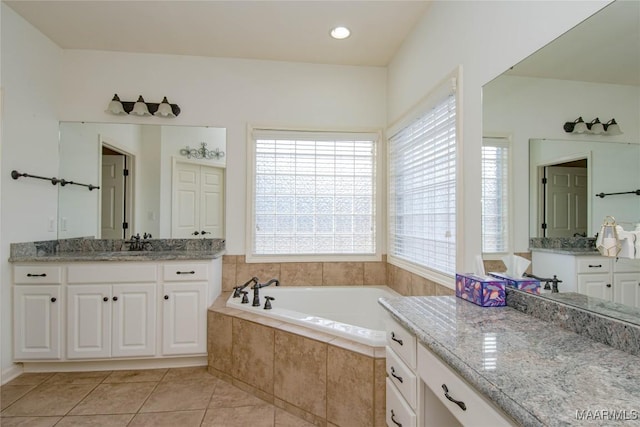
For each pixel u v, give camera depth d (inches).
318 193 126.0
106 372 98.7
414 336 48.0
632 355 36.6
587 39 44.9
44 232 108.3
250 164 122.5
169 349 99.4
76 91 116.6
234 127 122.3
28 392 87.3
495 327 46.3
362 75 127.0
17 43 96.2
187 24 101.0
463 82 73.8
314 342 74.8
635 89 38.9
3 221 92.8
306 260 124.2
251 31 104.4
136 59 118.6
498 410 30.5
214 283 107.3
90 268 97.3
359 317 120.6
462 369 33.9
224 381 94.0
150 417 76.9
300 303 118.7
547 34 51.4
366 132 126.3
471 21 70.9
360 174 127.3
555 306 47.6
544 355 36.6
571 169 46.6
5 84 92.4
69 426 73.4
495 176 63.5
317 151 126.2
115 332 97.7
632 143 38.7
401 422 52.2
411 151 105.3
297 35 106.6
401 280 111.3
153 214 120.3
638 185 37.5
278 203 124.6
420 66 96.1
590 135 44.5
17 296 95.0
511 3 59.1
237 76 122.5
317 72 125.5
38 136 105.3
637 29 39.1
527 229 56.0
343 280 125.5
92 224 118.0
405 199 110.2
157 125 120.2
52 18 98.2
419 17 96.2
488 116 65.4
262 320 88.0
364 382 66.4
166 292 99.6
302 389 76.7
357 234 127.0
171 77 120.0
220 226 121.8
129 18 98.0
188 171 121.4
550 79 51.0
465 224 73.3
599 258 42.9
